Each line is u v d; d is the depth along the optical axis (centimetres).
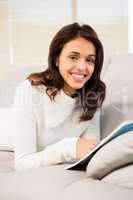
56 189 71
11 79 161
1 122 148
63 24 279
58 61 116
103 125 138
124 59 150
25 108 116
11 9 289
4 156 143
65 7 278
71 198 65
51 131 120
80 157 100
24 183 77
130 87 138
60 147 104
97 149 81
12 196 75
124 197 63
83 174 83
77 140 105
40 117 118
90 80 124
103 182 72
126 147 69
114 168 73
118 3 263
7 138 145
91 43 111
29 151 112
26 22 287
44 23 283
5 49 293
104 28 268
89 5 271
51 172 83
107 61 153
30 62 288
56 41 113
